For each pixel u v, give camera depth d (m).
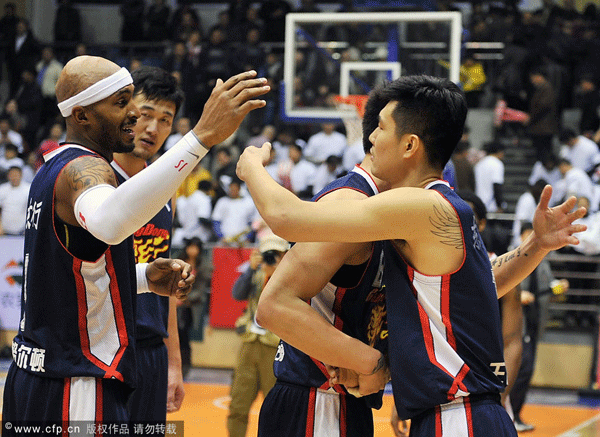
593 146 11.08
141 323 3.07
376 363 2.22
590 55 13.29
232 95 2.18
